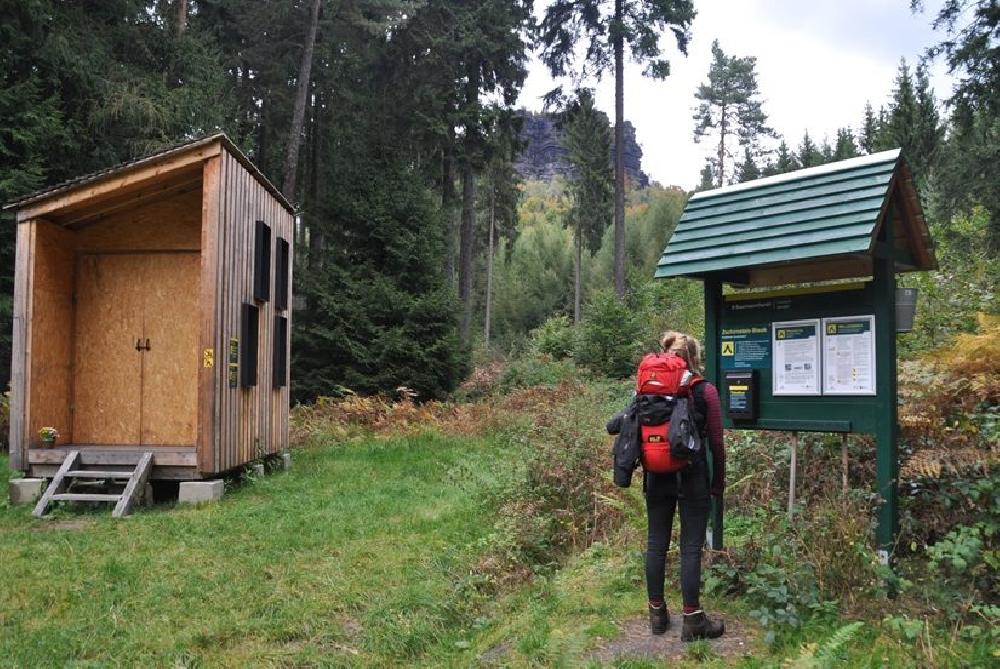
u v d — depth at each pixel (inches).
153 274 420.8
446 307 832.3
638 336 864.3
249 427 405.4
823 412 198.1
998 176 828.6
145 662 178.9
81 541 278.4
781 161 2249.0
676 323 871.7
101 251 420.5
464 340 880.9
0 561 252.4
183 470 360.5
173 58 785.6
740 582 193.2
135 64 767.1
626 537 240.5
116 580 234.5
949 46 641.0
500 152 1061.8
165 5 860.0
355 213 839.1
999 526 180.1
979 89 641.6
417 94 957.2
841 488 222.5
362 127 1011.9
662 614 173.6
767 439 273.4
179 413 414.3
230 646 190.4
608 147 1800.0
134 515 323.0
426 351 808.3
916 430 218.7
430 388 818.2
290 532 291.3
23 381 367.9
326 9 943.7
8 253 579.2
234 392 382.6
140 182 363.3
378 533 288.8
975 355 234.1
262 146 1109.1
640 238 2326.5
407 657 186.7
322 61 1030.4
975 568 171.5
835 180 199.8
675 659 159.3
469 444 516.1
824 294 199.2
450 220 1050.7
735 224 214.4
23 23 595.5
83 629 197.2
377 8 935.7
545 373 860.6
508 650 178.2
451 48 966.4
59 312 402.0
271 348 446.6
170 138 720.3
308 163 1118.4
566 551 254.7
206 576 238.5
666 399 170.1
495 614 208.5
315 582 232.7
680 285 1021.2
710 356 219.9
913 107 1341.0
